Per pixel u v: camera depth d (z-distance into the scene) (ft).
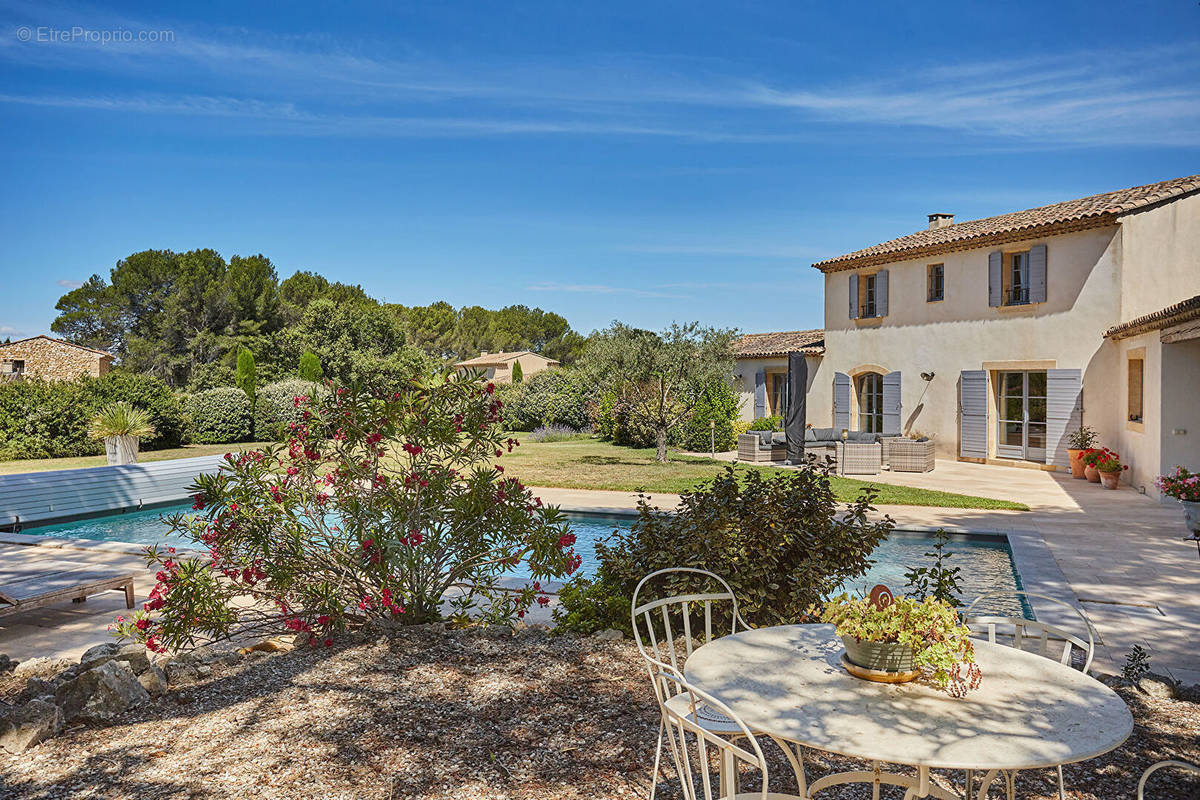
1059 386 56.59
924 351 66.28
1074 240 55.93
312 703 13.51
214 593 17.13
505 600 19.34
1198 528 30.48
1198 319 36.58
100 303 165.68
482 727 12.46
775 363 81.15
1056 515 37.63
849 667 8.97
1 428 68.74
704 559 16.75
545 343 245.45
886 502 41.04
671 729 9.36
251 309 150.61
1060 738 7.28
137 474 44.80
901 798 10.27
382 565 18.04
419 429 18.92
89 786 10.50
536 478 51.98
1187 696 13.75
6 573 25.82
